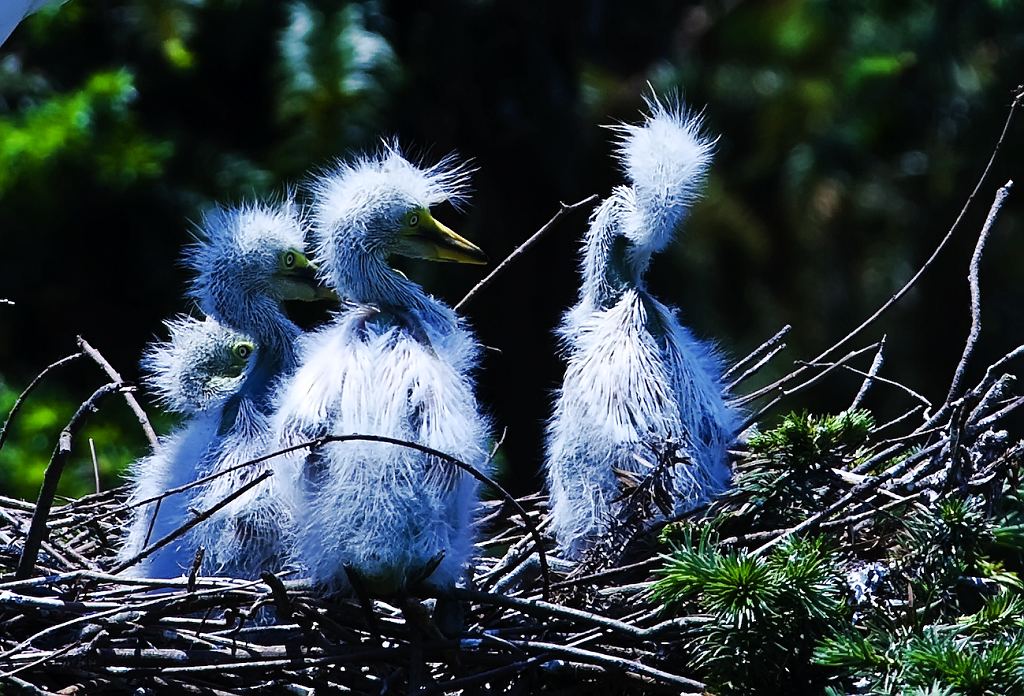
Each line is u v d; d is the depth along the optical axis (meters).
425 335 9.12
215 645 8.55
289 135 18.81
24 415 16.78
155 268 18.84
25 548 8.78
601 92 20.05
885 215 21.44
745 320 21.02
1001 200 10.14
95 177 17.89
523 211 19.88
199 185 18.80
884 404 20.94
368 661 8.65
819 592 8.62
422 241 9.52
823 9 20.72
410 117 19.14
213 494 9.64
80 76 19.05
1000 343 21.17
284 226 10.66
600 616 8.78
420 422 8.68
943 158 20.61
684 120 11.50
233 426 9.96
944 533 9.05
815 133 21.17
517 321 19.72
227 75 19.52
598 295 10.43
